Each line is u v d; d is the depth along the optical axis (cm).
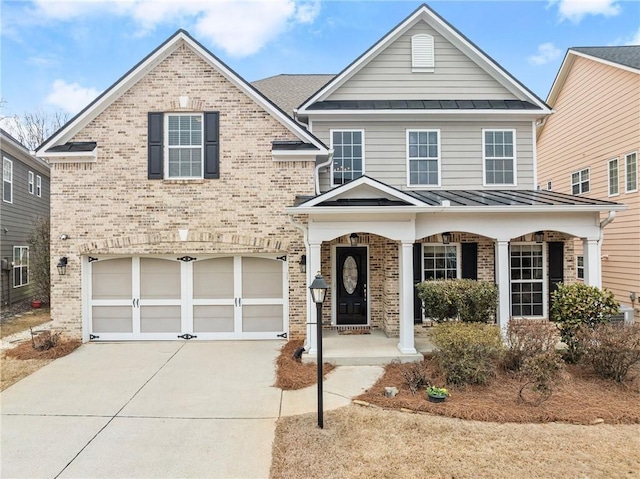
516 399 664
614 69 1459
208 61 1086
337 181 1227
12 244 1775
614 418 596
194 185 1084
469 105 1237
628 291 1391
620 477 453
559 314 867
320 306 593
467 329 761
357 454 507
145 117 1084
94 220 1073
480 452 507
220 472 482
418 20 1274
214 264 1103
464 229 968
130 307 1097
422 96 1275
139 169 1079
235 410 660
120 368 877
